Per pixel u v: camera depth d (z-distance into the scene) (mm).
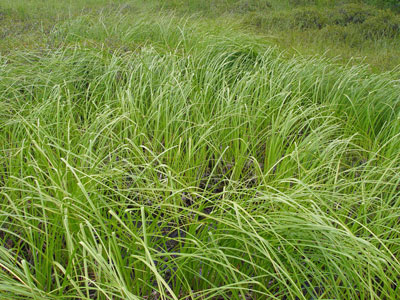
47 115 3975
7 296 2014
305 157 3518
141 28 7363
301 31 10602
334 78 5574
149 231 2678
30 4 11188
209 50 6016
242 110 4352
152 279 2645
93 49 5625
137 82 4961
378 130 4867
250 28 10219
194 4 13078
